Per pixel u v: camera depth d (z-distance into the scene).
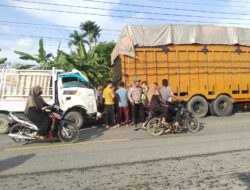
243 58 19.23
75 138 11.65
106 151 9.86
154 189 6.30
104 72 23.05
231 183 6.50
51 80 14.86
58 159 9.02
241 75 19.17
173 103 12.77
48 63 23.08
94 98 15.06
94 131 14.25
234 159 8.30
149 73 17.52
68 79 15.02
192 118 12.95
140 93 14.75
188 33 18.16
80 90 14.83
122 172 7.50
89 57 24.05
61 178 7.21
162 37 17.75
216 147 9.80
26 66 23.59
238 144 10.12
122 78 17.19
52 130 11.44
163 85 12.95
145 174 7.28
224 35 18.83
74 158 9.08
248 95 19.31
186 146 10.12
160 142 11.01
